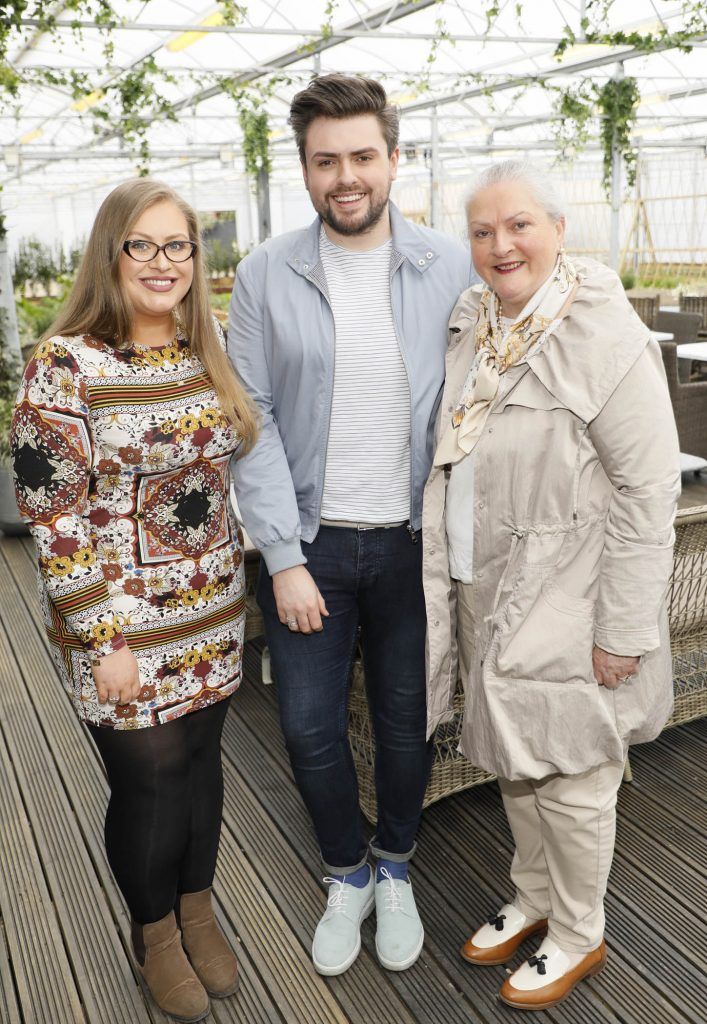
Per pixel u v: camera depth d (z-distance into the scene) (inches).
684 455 201.5
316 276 73.3
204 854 76.6
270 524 73.2
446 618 75.3
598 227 638.5
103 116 412.2
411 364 73.5
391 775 82.4
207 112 565.3
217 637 72.1
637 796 105.3
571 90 409.1
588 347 62.6
